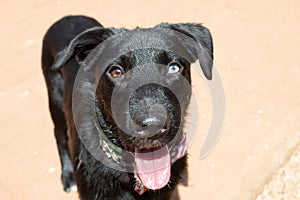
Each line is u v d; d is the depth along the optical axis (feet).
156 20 4.29
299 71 3.64
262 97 3.44
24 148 3.21
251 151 3.08
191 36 2.48
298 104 3.37
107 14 4.43
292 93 3.47
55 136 3.01
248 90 3.50
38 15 4.49
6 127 3.35
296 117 3.27
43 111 3.46
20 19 4.45
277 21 4.18
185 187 2.91
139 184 2.46
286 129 3.20
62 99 2.95
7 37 4.20
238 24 4.16
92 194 2.52
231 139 3.16
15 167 3.09
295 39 3.96
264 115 3.31
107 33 2.48
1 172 3.06
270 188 2.91
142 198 2.54
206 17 4.28
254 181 2.92
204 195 2.88
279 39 3.97
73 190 2.96
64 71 2.82
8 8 4.65
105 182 2.48
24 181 3.02
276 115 3.30
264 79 3.59
